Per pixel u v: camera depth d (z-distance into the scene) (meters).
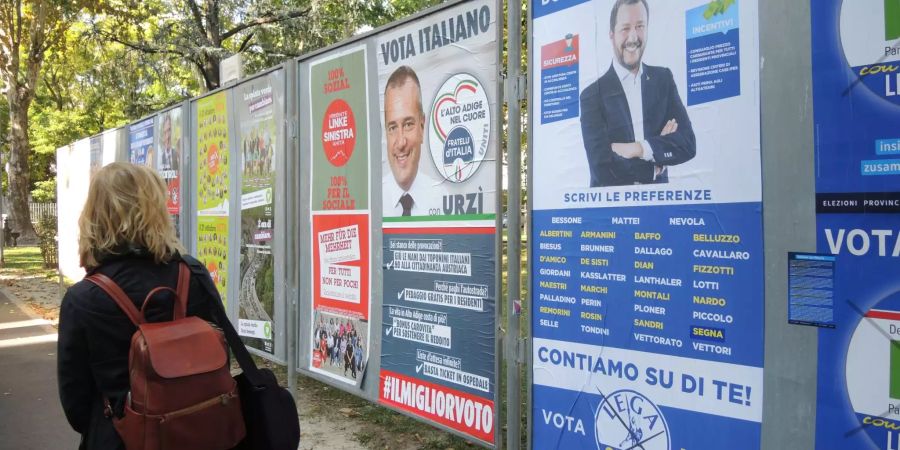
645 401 2.69
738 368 2.42
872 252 2.10
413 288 3.91
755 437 2.38
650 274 2.66
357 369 4.42
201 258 6.81
